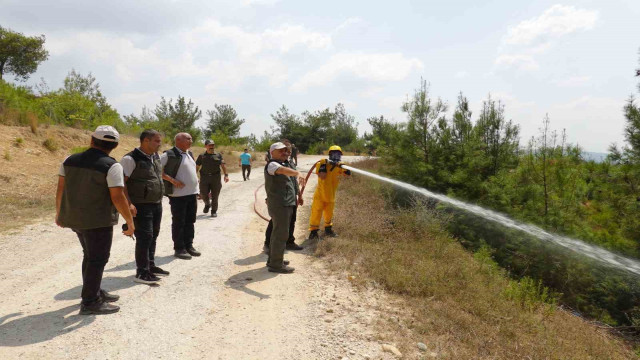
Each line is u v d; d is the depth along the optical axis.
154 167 4.33
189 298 4.07
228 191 12.86
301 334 3.45
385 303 4.20
